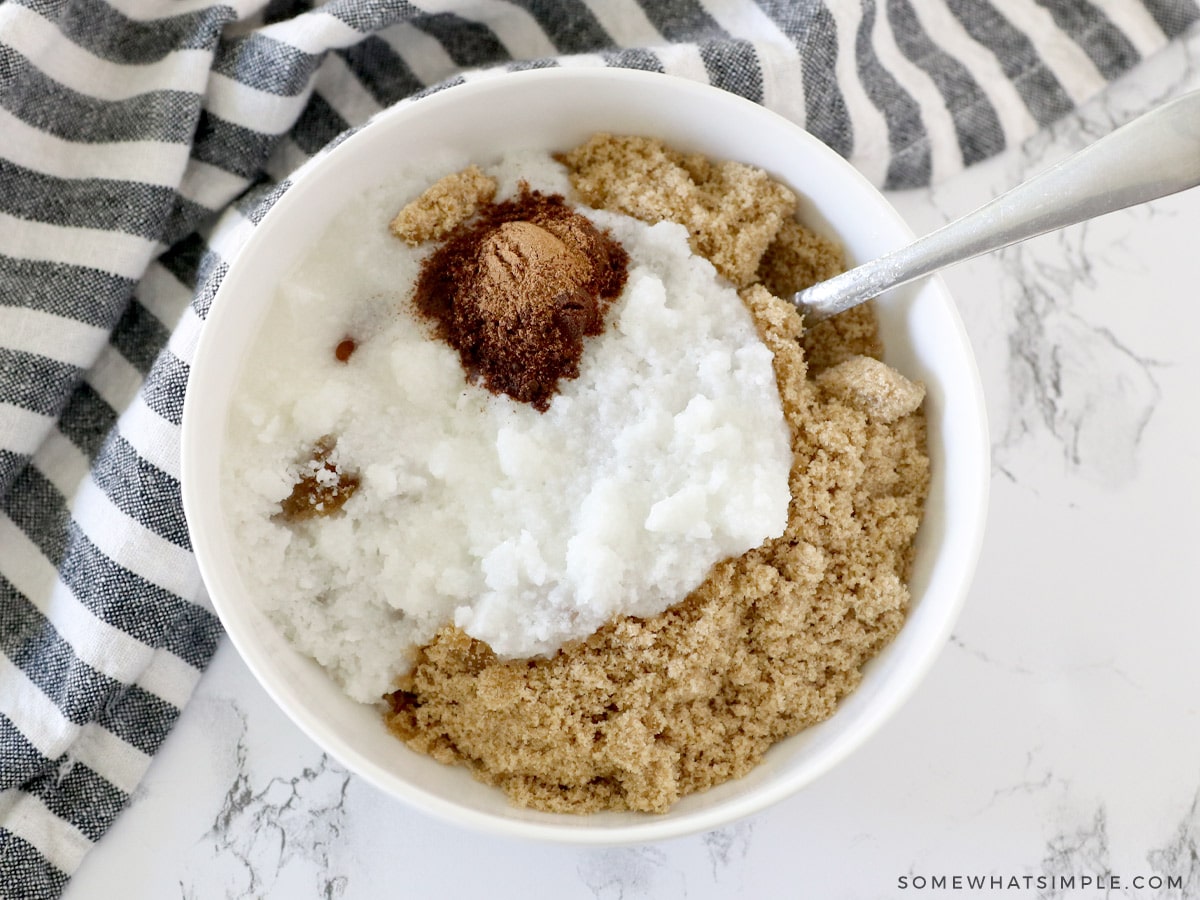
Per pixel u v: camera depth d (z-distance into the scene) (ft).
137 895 0.70
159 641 0.69
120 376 0.75
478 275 0.62
